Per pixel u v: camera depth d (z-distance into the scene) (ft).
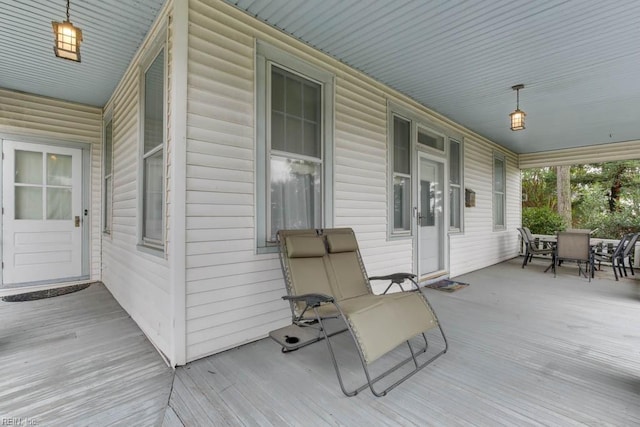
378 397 6.23
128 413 5.76
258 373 7.23
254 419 5.59
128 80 11.95
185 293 7.77
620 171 42.70
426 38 10.16
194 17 8.02
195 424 5.46
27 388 6.58
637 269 21.31
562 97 14.83
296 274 8.68
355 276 9.92
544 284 16.69
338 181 11.83
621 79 12.89
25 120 14.28
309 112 11.12
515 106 16.15
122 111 12.79
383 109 13.79
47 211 14.97
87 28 9.48
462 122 18.88
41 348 8.54
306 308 7.43
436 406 5.96
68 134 15.44
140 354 8.22
